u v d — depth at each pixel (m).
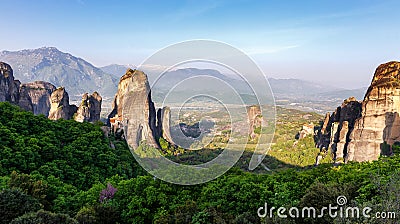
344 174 21.52
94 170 32.25
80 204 21.50
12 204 16.20
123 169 33.94
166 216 17.61
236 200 19.27
